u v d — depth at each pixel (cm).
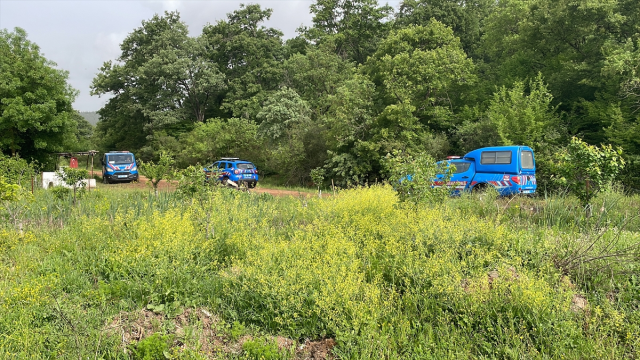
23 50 2302
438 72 2183
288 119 2619
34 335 404
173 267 556
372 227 684
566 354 387
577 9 1839
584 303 471
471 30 3553
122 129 4412
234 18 4631
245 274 520
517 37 2284
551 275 516
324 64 3055
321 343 430
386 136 1981
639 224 761
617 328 417
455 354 392
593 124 1905
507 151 1283
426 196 811
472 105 2428
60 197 1186
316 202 953
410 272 509
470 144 1958
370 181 2158
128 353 405
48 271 588
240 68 4503
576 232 659
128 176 2470
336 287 452
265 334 445
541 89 1844
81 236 751
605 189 830
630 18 1891
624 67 1584
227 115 4550
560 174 878
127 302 497
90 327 428
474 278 482
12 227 806
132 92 4162
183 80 4106
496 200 1012
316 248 586
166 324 454
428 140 1994
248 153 2872
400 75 2194
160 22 4450
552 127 1795
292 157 2442
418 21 3488
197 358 382
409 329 425
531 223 799
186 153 3075
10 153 2261
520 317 430
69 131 2428
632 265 535
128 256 591
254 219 808
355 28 3875
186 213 771
